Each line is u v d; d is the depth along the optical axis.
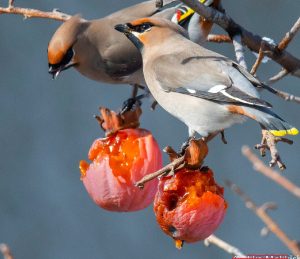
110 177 8.54
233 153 15.37
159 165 8.63
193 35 10.63
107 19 11.38
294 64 9.84
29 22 15.91
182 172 8.36
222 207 8.30
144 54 9.80
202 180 8.32
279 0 15.86
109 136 8.73
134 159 8.55
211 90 9.09
